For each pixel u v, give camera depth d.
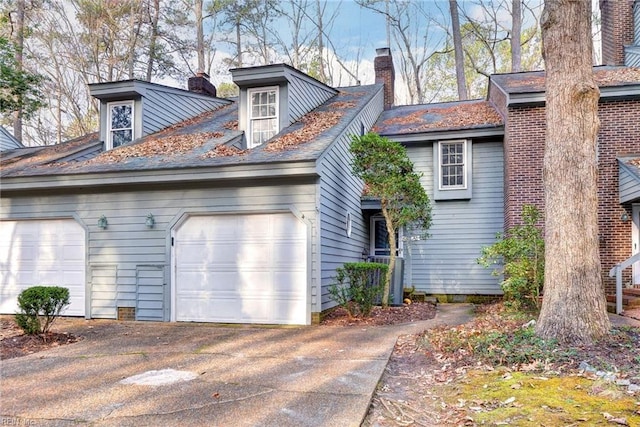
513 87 11.20
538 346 4.89
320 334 6.83
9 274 9.23
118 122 11.36
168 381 4.39
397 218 9.71
